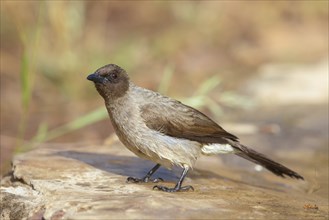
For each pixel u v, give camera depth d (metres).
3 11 19.47
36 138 14.58
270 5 24.61
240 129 14.64
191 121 9.82
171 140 9.61
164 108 9.79
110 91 9.68
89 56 18.73
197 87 19.05
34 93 17.95
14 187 9.40
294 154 12.99
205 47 21.95
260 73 19.73
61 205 8.22
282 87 18.09
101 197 8.52
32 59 16.17
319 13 24.67
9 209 8.78
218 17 23.33
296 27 23.95
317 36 23.42
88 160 10.80
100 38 20.58
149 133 9.61
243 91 18.09
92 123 16.86
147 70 20.06
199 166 11.26
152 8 23.52
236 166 11.72
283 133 14.26
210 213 7.98
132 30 22.06
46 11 18.41
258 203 8.73
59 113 17.09
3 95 17.64
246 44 22.59
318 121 14.91
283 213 8.29
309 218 8.14
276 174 10.45
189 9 23.31
